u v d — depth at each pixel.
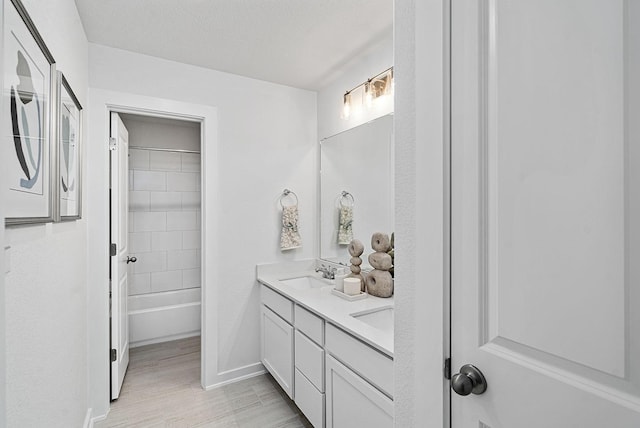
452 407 0.73
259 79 2.41
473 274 0.68
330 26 1.75
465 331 0.70
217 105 2.26
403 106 0.87
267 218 2.46
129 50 1.98
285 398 2.10
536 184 0.58
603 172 0.50
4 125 0.66
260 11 1.61
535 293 0.58
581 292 0.52
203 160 2.24
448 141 0.73
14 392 0.79
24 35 0.78
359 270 1.96
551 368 0.56
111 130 2.03
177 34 1.81
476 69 0.67
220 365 2.27
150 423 1.84
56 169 1.07
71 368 1.38
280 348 2.06
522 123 0.60
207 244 2.21
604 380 0.50
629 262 0.48
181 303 3.19
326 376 1.55
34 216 0.86
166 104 2.08
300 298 1.81
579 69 0.52
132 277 3.03
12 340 0.77
